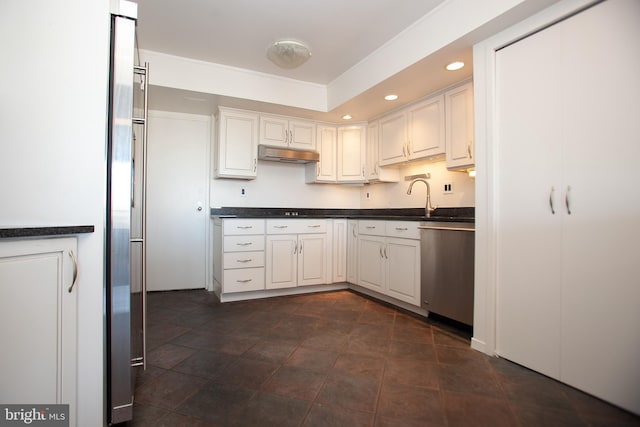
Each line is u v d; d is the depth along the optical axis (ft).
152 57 9.22
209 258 12.26
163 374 5.64
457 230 7.72
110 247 4.06
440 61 7.66
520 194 6.06
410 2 6.97
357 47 8.95
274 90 10.88
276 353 6.53
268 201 13.08
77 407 3.59
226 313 9.20
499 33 6.34
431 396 4.97
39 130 3.53
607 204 4.89
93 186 3.76
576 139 5.24
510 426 4.28
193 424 4.28
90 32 3.79
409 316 8.97
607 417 4.49
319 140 12.89
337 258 11.85
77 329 3.59
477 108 6.75
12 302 2.65
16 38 3.46
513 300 6.17
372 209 13.79
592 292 5.05
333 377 5.56
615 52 4.79
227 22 7.77
